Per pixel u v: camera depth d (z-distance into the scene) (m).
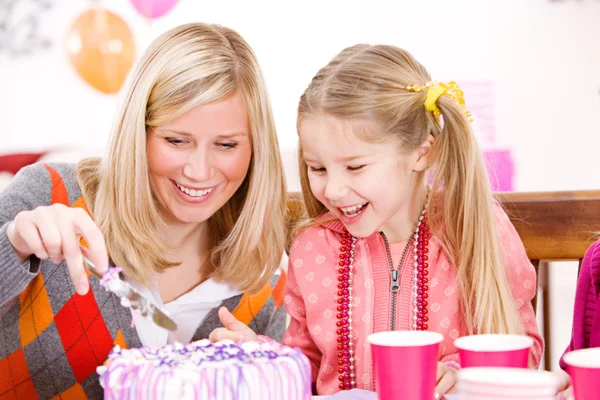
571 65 3.16
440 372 1.02
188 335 1.33
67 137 3.22
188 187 1.17
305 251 1.29
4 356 1.24
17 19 3.20
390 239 1.25
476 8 3.20
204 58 1.13
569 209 1.32
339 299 1.22
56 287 1.23
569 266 2.60
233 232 1.29
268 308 1.45
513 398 0.62
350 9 3.27
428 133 1.18
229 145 1.17
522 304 1.20
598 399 0.65
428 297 1.20
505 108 3.20
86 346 1.24
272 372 0.78
